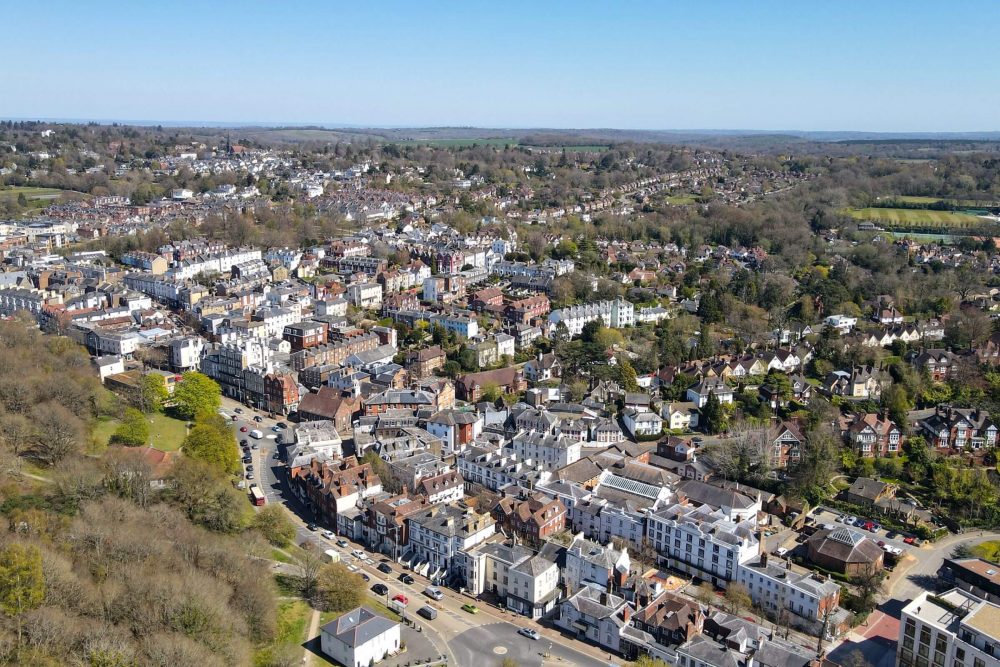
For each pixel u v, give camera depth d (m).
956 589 199.62
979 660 174.12
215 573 196.00
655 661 181.75
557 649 199.00
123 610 167.25
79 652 151.25
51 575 163.62
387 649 192.25
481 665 190.88
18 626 149.00
